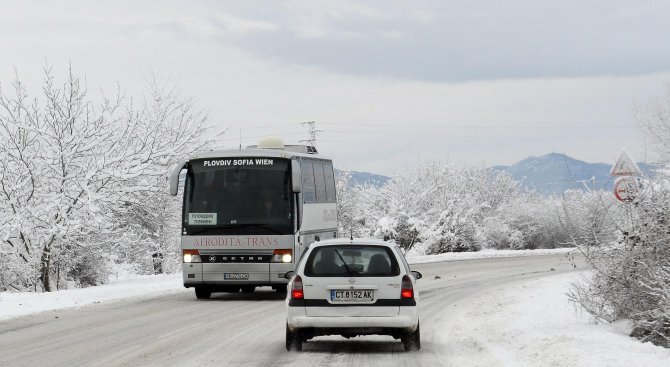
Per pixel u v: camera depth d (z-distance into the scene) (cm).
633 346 1404
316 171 3161
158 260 4600
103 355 1500
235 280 2786
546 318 2008
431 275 4194
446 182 7719
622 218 1752
